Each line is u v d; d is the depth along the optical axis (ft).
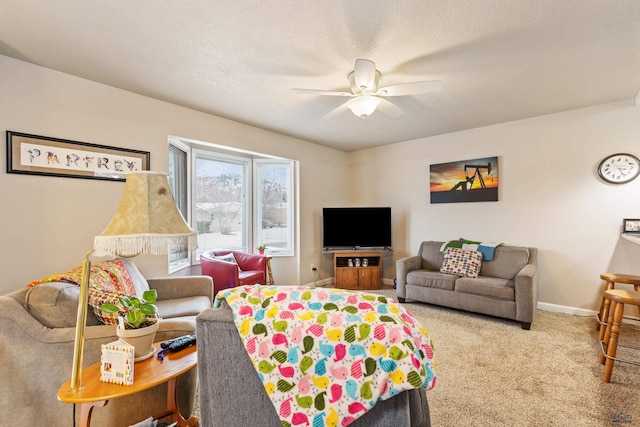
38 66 7.51
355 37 6.41
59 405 4.90
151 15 5.68
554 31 6.25
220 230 14.64
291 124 12.57
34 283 5.93
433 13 5.66
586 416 5.71
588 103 10.49
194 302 8.03
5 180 7.03
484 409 5.95
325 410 2.78
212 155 14.11
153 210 4.07
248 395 3.18
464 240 13.39
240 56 7.17
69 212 7.97
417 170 15.34
